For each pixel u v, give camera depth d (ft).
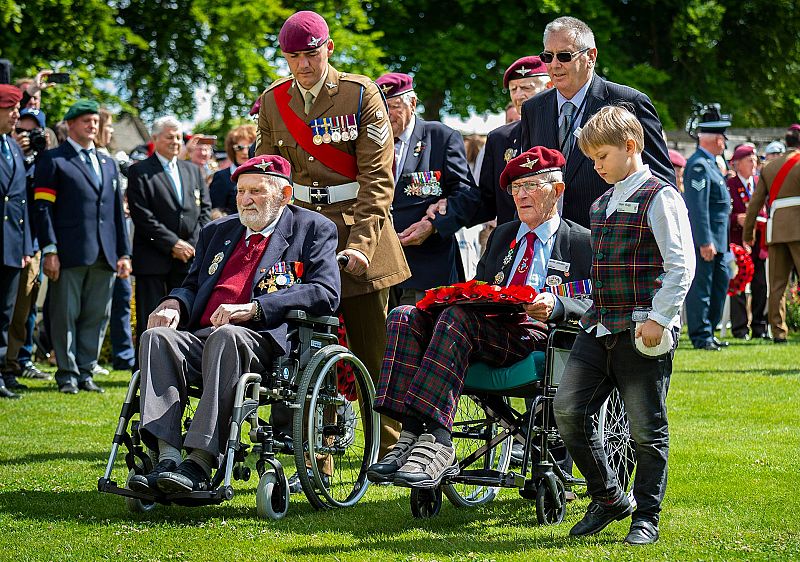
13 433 52.08
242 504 38.42
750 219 88.22
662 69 203.92
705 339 85.81
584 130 32.81
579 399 32.83
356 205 42.22
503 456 40.45
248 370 35.58
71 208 65.67
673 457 44.55
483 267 39.19
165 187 69.26
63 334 65.62
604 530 34.01
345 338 46.47
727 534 32.86
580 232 38.17
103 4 140.36
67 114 67.00
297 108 42.83
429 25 185.98
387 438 43.14
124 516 36.35
